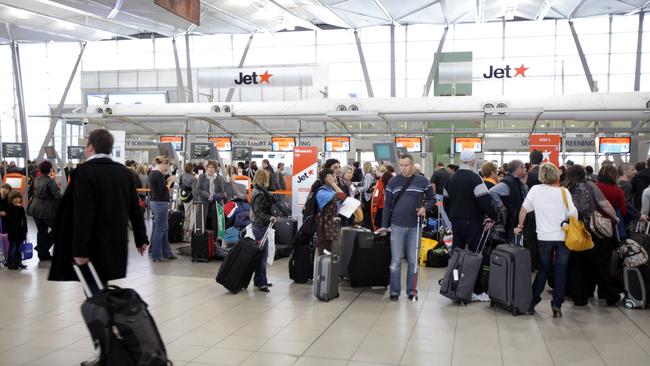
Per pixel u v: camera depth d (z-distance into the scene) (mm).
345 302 6961
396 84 30172
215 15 27234
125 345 3529
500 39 29016
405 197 7078
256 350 5004
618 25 27766
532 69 17141
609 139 14484
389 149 11820
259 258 7508
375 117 14852
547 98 13969
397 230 7090
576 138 14797
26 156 17547
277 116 15297
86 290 4184
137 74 30766
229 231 10555
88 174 4246
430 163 17938
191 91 30578
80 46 32969
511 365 4672
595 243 6715
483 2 24484
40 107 33188
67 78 33156
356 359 4793
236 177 13492
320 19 29609
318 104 15188
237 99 27156
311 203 7676
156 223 9906
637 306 6719
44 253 9633
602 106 13477
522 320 6160
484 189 6961
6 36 30656
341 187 10289
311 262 8188
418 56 29922
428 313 6438
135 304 3701
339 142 16250
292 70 17391
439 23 28578
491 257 6711
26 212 9586
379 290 7723
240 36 31891
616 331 5730
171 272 8867
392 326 5863
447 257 9617
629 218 8125
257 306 6695
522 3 26453
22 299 6844
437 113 14328
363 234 7660
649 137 15656
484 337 5484
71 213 4316
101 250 4305
